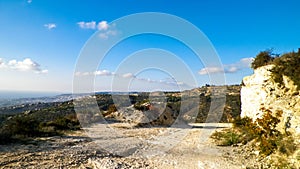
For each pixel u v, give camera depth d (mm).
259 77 17266
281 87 15156
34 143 13797
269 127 13820
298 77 13781
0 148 12133
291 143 11570
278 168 10438
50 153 11781
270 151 12156
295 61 14375
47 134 17281
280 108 14219
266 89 16219
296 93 13891
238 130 17219
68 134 18078
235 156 12938
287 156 11141
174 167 11320
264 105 15938
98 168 10195
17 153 11328
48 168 9523
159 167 11289
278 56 17547
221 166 11289
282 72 15164
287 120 13055
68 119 23672
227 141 15781
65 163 10391
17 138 14578
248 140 15359
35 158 10727
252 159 12219
